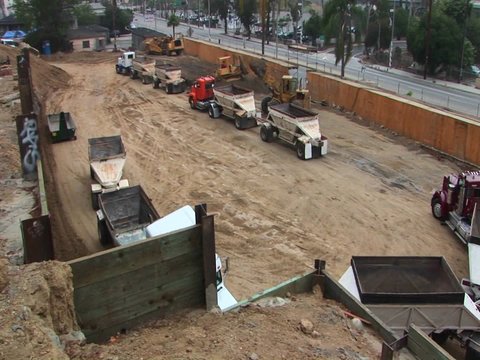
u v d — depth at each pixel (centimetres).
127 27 9012
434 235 1653
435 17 5325
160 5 15362
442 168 2205
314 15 8125
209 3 9188
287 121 2395
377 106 2800
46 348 588
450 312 1016
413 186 2030
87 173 2194
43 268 711
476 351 990
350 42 4038
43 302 659
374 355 748
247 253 1527
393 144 2519
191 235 797
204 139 2653
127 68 4384
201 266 823
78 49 6844
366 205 1867
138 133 2780
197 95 3177
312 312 852
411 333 754
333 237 1638
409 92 4075
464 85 4922
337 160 2316
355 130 2745
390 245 1591
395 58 6366
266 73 3744
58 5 6456
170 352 686
